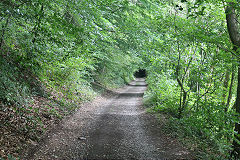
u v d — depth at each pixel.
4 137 5.35
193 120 8.04
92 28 7.89
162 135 7.83
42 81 10.71
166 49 10.04
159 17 9.47
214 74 9.19
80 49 7.81
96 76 23.30
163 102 11.69
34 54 6.18
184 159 5.62
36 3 6.12
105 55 18.03
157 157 5.75
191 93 10.11
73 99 12.98
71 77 13.57
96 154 5.87
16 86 8.16
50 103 9.88
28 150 5.51
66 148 6.14
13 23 7.43
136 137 7.60
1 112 6.24
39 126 7.19
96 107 13.61
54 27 5.81
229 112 7.13
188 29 8.05
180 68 10.05
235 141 6.72
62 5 6.80
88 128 8.48
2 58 8.17
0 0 6.11
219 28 8.77
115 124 9.42
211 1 6.76
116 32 11.61
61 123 8.54
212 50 8.93
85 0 6.98
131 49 18.02
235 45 6.59
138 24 11.95
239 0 6.05
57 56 7.31
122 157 5.72
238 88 6.82
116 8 11.52
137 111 12.95
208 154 6.09
